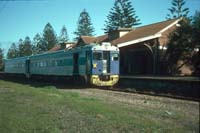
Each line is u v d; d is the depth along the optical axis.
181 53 36.34
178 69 37.53
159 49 37.59
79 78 29.36
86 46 28.14
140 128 9.82
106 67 27.56
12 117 11.83
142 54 39.88
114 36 47.00
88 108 13.66
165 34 38.47
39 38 100.94
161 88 22.67
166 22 40.97
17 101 16.92
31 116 12.10
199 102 17.12
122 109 13.84
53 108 13.99
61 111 13.15
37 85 33.19
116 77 27.95
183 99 18.66
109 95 20.98
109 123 10.59
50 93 21.59
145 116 12.27
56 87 29.08
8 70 57.12
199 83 19.34
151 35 35.91
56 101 16.25
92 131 9.64
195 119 11.92
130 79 26.42
